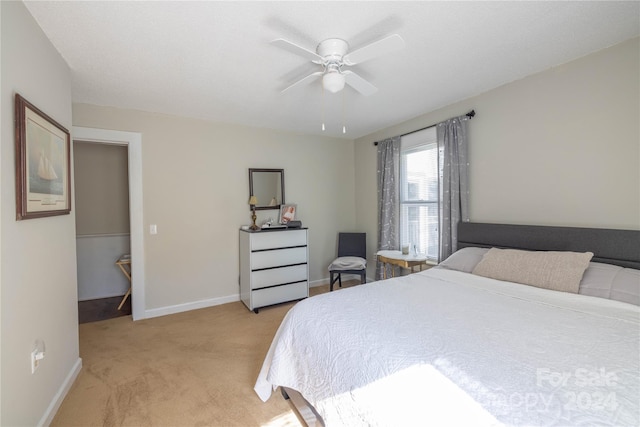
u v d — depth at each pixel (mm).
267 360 1857
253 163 3914
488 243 2697
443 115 3219
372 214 4406
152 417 1716
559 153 2303
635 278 1731
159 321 3188
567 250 2184
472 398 903
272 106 3131
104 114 3037
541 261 2076
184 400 1870
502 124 2670
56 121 1870
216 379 2107
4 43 1307
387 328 1417
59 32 1738
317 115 3463
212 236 3652
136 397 1896
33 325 1515
